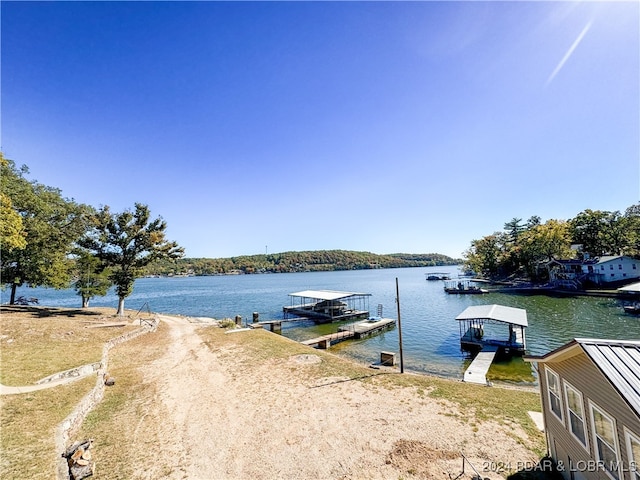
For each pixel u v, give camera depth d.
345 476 7.87
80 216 31.89
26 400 10.96
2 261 27.44
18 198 26.08
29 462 7.68
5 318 23.19
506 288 63.78
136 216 32.56
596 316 33.88
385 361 19.81
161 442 9.51
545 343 25.00
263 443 9.45
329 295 41.16
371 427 10.20
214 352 20.34
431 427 10.07
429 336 29.09
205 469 8.22
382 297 60.28
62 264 30.47
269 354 19.64
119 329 25.17
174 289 99.44
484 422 10.33
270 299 65.12
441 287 80.44
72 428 10.04
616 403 5.62
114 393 13.33
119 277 32.19
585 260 59.81
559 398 7.76
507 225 98.19
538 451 8.64
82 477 7.57
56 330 21.47
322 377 15.21
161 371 16.47
